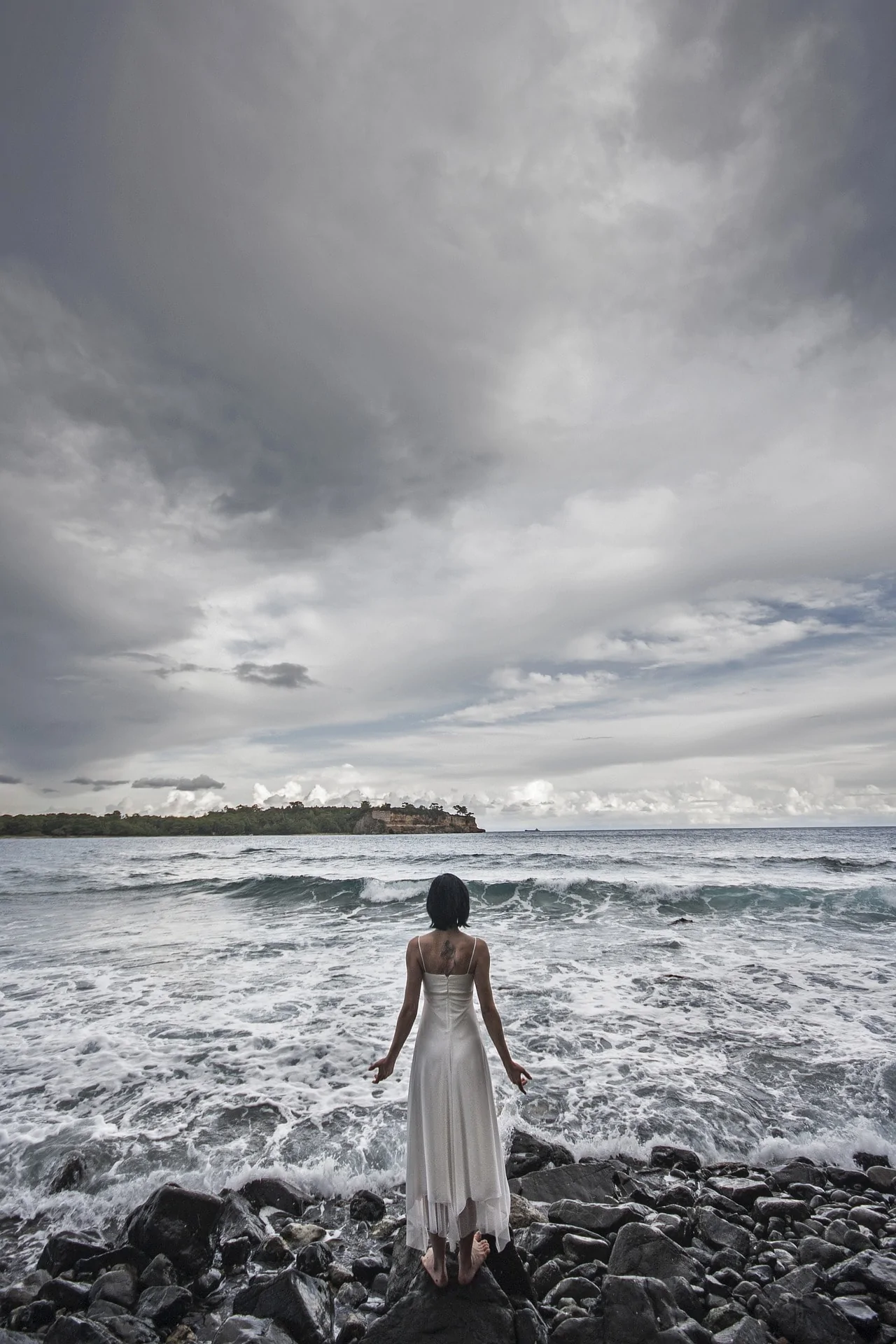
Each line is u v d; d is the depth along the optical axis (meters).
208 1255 3.89
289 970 10.78
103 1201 4.45
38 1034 7.75
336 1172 4.75
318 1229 4.13
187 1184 4.61
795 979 9.88
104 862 39.53
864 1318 3.23
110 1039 7.56
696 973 10.25
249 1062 6.85
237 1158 4.97
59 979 10.31
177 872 30.17
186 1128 5.43
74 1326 3.18
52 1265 3.79
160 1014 8.45
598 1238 3.96
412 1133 3.33
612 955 11.56
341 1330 3.24
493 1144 3.23
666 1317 3.14
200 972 10.73
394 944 12.98
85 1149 5.10
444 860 32.25
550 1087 6.16
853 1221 4.20
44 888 24.34
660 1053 6.98
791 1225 4.21
